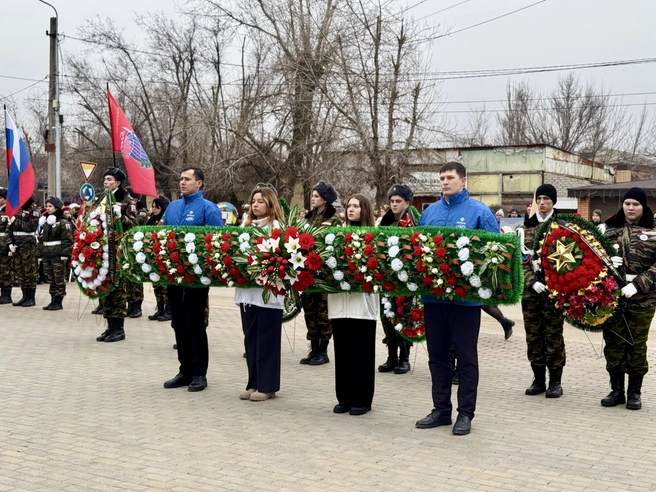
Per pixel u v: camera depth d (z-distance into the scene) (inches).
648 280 276.8
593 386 326.3
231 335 464.4
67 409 276.1
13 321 505.7
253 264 269.4
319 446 232.5
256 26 1123.9
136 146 513.3
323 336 370.3
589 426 259.6
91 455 222.1
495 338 452.4
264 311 291.1
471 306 248.4
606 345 291.4
